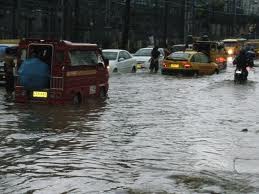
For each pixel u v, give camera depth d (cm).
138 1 7525
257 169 998
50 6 5331
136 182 899
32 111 1711
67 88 1856
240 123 1562
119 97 2200
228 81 3203
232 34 11225
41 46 1886
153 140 1270
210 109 1873
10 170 974
